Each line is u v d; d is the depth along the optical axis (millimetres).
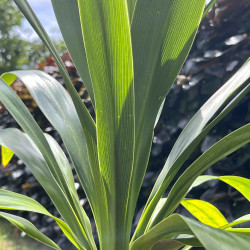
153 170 959
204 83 867
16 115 375
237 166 781
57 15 375
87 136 330
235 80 364
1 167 1510
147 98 350
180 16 329
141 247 310
